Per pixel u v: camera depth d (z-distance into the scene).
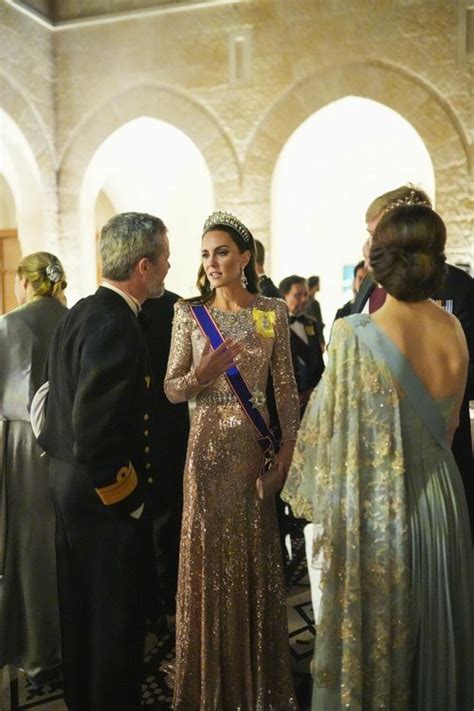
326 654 1.52
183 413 3.27
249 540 2.21
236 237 2.22
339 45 7.94
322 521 1.54
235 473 2.19
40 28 8.79
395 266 1.52
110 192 12.59
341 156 11.78
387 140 11.44
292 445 2.19
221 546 2.20
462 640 1.56
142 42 8.70
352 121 10.94
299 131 8.26
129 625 2.08
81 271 9.22
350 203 11.84
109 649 2.07
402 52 7.72
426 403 1.53
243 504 2.20
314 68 8.05
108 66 8.89
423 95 7.71
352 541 1.50
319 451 1.56
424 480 1.54
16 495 2.66
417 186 2.28
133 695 2.12
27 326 2.64
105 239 2.12
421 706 1.53
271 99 8.24
